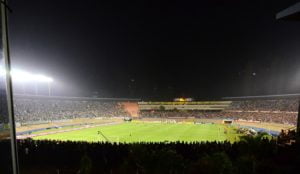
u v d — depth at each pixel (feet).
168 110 301.43
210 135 130.82
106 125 193.36
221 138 119.44
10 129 9.94
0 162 9.22
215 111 275.18
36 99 218.59
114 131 151.33
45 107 216.33
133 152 46.60
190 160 51.11
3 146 9.48
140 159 43.80
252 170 32.30
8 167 9.75
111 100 306.76
